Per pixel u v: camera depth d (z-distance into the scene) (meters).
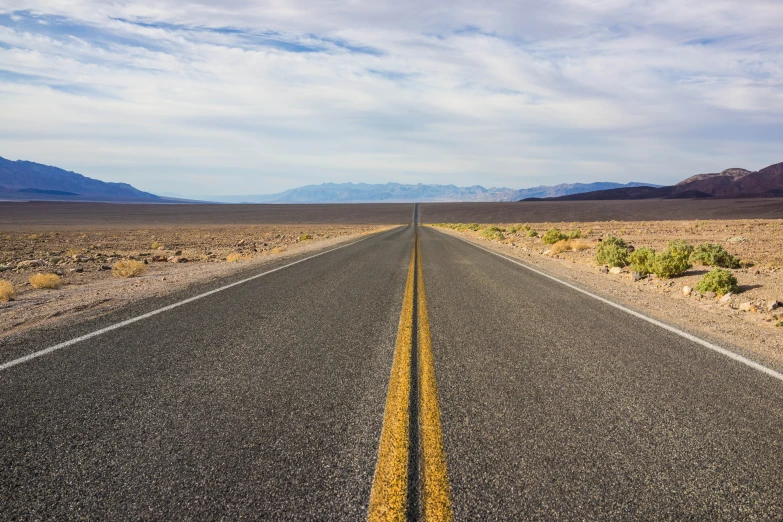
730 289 8.87
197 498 2.12
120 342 4.88
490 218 108.88
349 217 114.31
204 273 11.21
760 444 2.77
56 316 6.22
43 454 2.52
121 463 2.43
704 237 28.41
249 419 2.97
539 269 12.44
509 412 3.14
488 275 10.89
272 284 9.16
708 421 3.08
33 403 3.23
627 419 3.08
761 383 3.87
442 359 4.35
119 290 8.52
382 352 4.56
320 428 2.85
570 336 5.33
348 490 2.18
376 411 3.12
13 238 33.44
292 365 4.12
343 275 10.62
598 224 60.06
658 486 2.29
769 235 29.03
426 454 2.53
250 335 5.20
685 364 4.35
